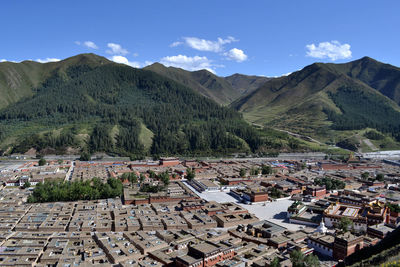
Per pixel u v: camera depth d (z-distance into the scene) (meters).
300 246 151.88
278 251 155.62
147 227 186.00
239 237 176.25
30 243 158.12
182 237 166.00
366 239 159.12
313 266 128.88
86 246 157.38
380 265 113.75
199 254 138.00
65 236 168.38
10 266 135.88
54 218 197.62
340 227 176.12
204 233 173.50
